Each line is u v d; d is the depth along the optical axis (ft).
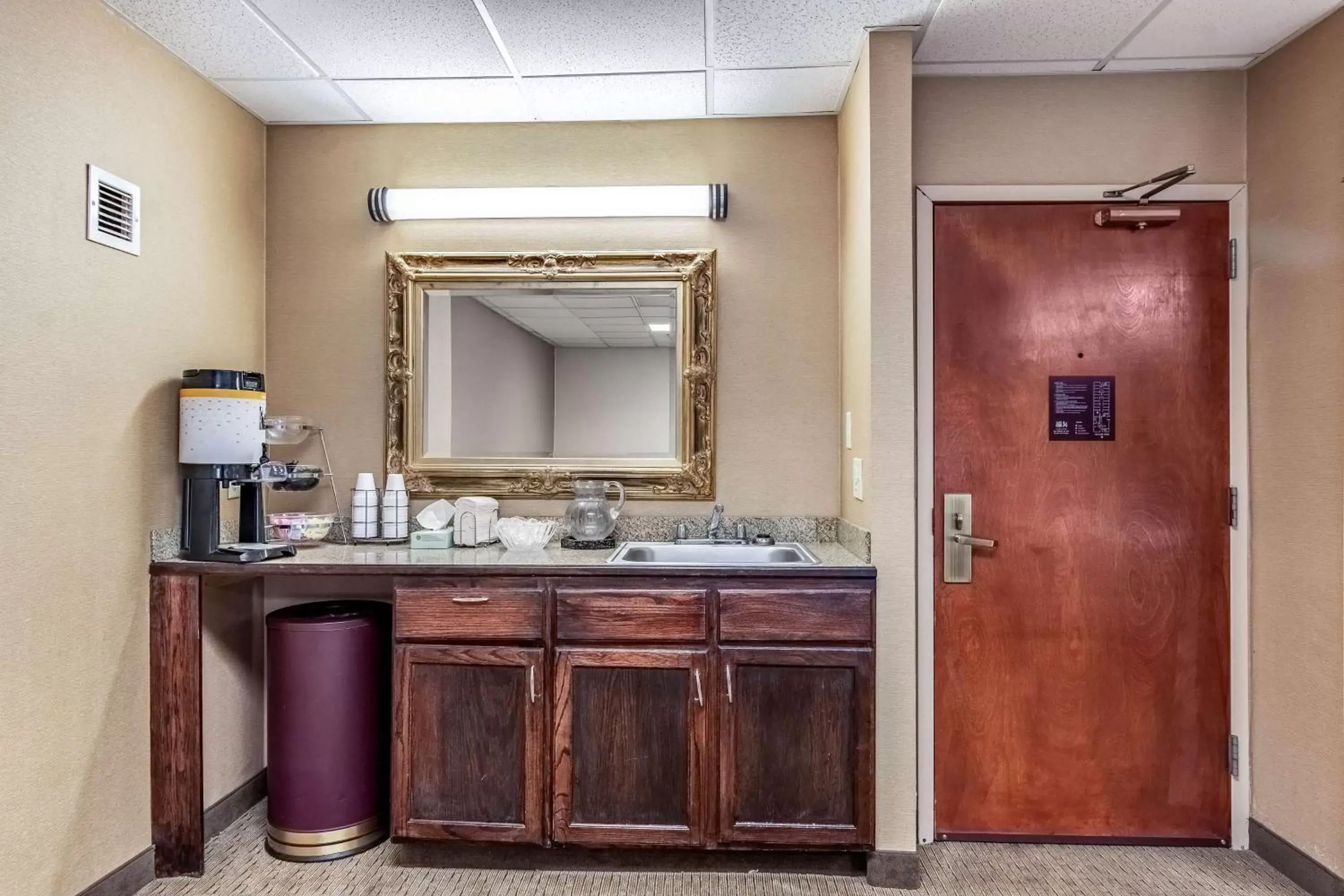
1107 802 7.18
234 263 7.59
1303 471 6.42
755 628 6.29
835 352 7.93
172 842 6.44
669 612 6.32
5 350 5.05
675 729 6.32
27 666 5.25
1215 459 7.14
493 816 6.40
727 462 8.01
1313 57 6.30
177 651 6.45
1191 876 6.56
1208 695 7.14
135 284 6.22
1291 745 6.55
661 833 6.30
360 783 6.81
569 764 6.34
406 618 6.43
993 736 7.23
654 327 8.04
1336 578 6.08
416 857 6.70
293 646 6.68
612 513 7.70
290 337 8.16
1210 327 7.15
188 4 5.86
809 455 7.95
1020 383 7.23
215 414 6.56
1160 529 7.18
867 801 6.23
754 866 6.60
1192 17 6.13
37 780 5.32
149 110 6.37
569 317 8.09
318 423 8.19
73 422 5.62
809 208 7.94
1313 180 6.31
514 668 6.39
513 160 8.09
